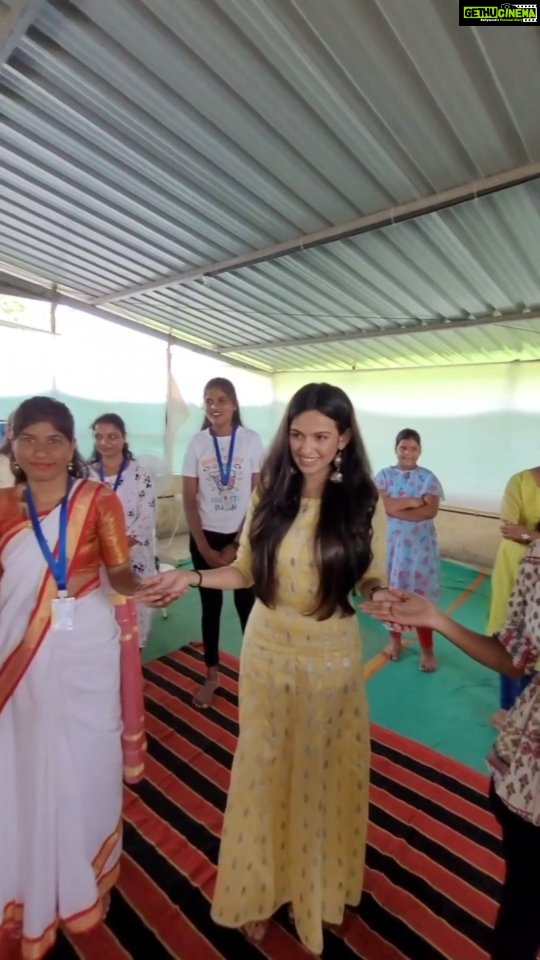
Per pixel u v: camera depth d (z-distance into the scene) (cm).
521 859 102
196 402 660
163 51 194
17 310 506
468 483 571
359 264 348
